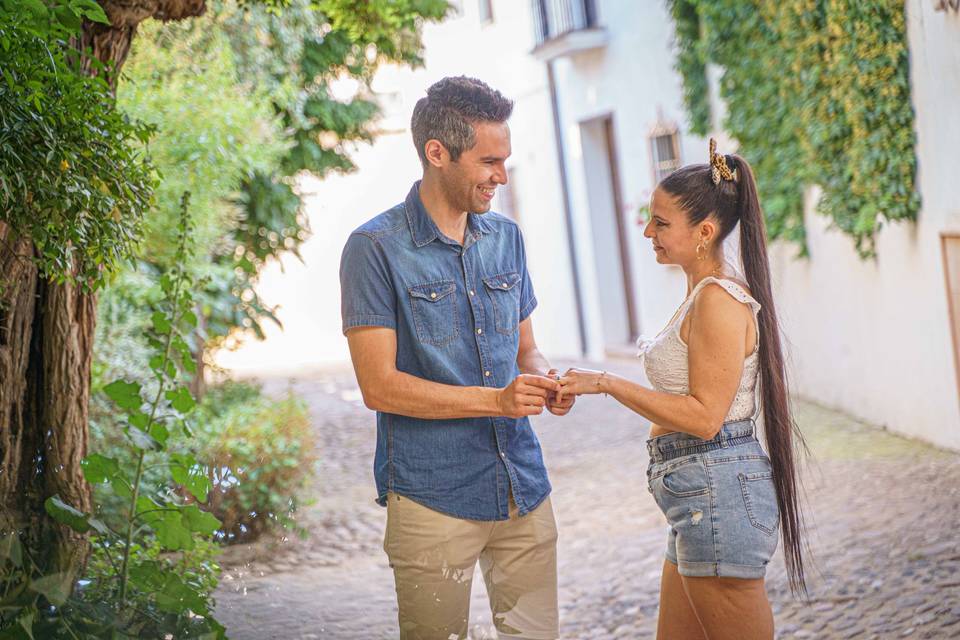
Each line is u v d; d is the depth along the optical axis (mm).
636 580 5352
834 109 7648
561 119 14680
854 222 7699
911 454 6816
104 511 3740
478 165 2979
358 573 5598
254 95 7969
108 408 5262
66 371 3711
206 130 6777
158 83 6828
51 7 3160
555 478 8117
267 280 23203
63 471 3678
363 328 3025
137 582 3383
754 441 3021
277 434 6848
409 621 3096
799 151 8672
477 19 16672
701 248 3043
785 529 3068
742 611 2953
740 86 9625
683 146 11633
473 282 3133
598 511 6969
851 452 7102
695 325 2938
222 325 8875
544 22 14359
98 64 3439
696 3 10203
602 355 14234
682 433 3025
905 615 4199
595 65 13469
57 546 3404
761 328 3027
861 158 7289
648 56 12062
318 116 9828
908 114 6699
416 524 3066
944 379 6754
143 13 3816
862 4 6938
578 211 14477
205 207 7031
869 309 7895
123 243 3252
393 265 3035
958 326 6441
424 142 3031
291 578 5102
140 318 6383
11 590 3072
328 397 13133
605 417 10453
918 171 6742
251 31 8281
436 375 3053
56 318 3697
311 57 9320
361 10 6316
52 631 3057
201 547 3877
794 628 4332
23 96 2824
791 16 8164
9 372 3584
